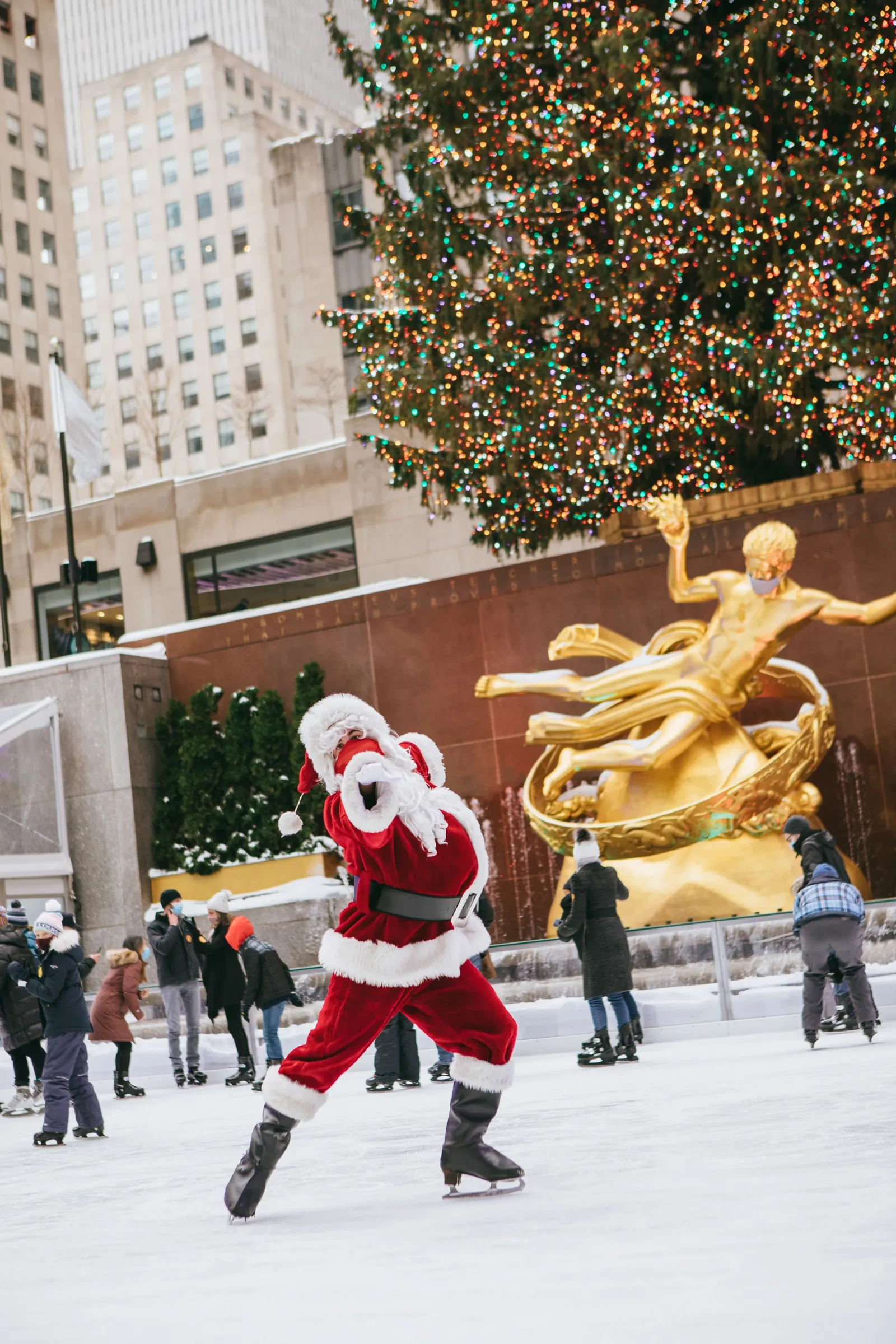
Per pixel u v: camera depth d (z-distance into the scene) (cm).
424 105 2094
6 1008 1297
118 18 13262
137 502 3019
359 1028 450
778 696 1775
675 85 2114
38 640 3194
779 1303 256
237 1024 1407
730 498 1912
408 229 2112
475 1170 449
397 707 2050
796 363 1880
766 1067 860
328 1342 260
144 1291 339
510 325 2047
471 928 461
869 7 1952
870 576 1830
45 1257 422
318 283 4081
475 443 2045
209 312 8694
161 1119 1032
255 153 8694
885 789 1797
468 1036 449
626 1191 419
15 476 6912
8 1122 1211
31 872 2027
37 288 7675
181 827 2108
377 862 442
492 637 2003
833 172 1998
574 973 1314
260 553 2894
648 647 1750
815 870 1008
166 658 2202
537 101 2061
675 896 1614
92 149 9138
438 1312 277
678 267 1986
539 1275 304
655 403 1981
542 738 1738
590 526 2122
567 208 2048
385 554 2738
